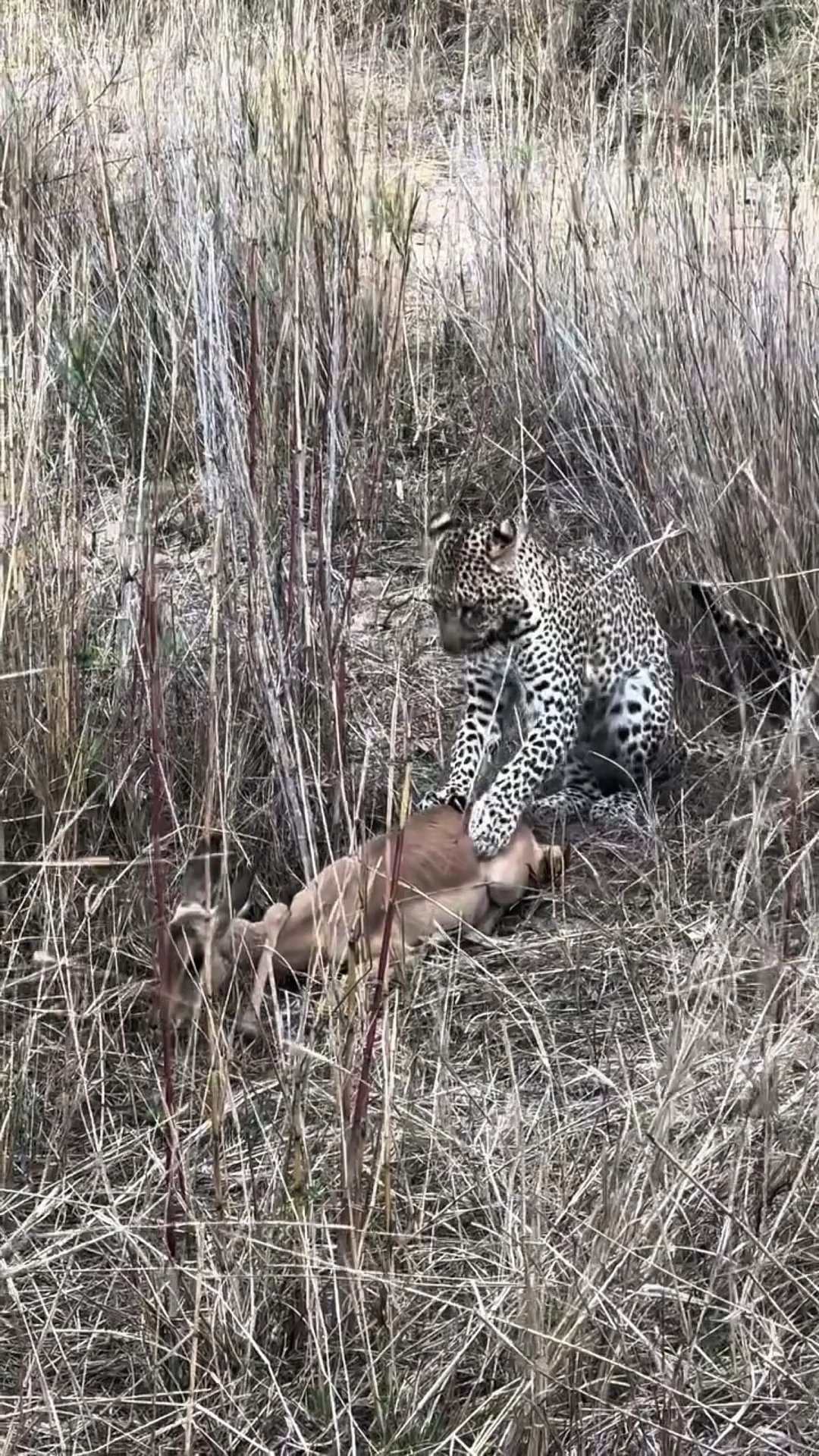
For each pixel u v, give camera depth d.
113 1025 3.31
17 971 3.37
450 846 3.79
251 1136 3.02
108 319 5.73
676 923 3.71
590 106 7.01
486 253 6.59
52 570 3.96
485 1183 2.85
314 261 5.47
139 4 8.45
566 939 3.71
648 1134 2.70
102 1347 2.69
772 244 5.65
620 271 5.72
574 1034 3.43
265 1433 2.51
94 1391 2.62
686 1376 2.54
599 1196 2.76
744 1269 2.66
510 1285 2.58
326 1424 2.50
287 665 4.04
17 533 3.80
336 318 4.82
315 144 6.12
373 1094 3.05
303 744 3.97
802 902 3.61
